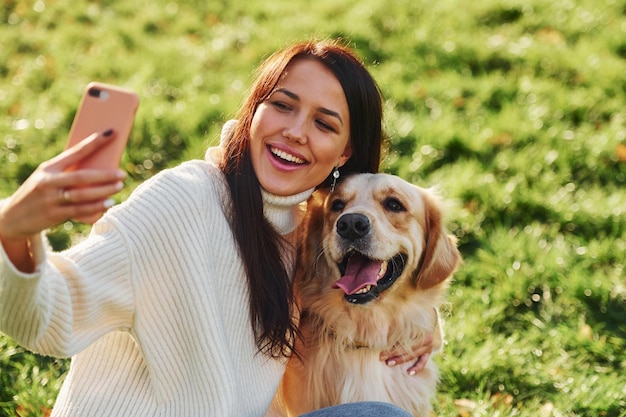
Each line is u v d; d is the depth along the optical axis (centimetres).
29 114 278
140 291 111
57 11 371
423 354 154
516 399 172
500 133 272
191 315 113
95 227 111
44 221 90
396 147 265
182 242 112
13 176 242
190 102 285
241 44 344
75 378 117
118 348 117
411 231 153
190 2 389
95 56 321
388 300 150
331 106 127
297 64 127
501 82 308
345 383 148
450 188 239
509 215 233
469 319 191
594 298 202
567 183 251
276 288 124
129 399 115
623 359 183
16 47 335
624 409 167
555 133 271
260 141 124
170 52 326
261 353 127
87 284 104
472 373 175
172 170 117
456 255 160
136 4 384
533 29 363
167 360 115
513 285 204
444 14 371
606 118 291
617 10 378
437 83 306
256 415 126
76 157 92
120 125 94
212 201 118
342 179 152
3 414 154
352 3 379
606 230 230
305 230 152
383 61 328
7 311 96
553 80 313
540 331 192
